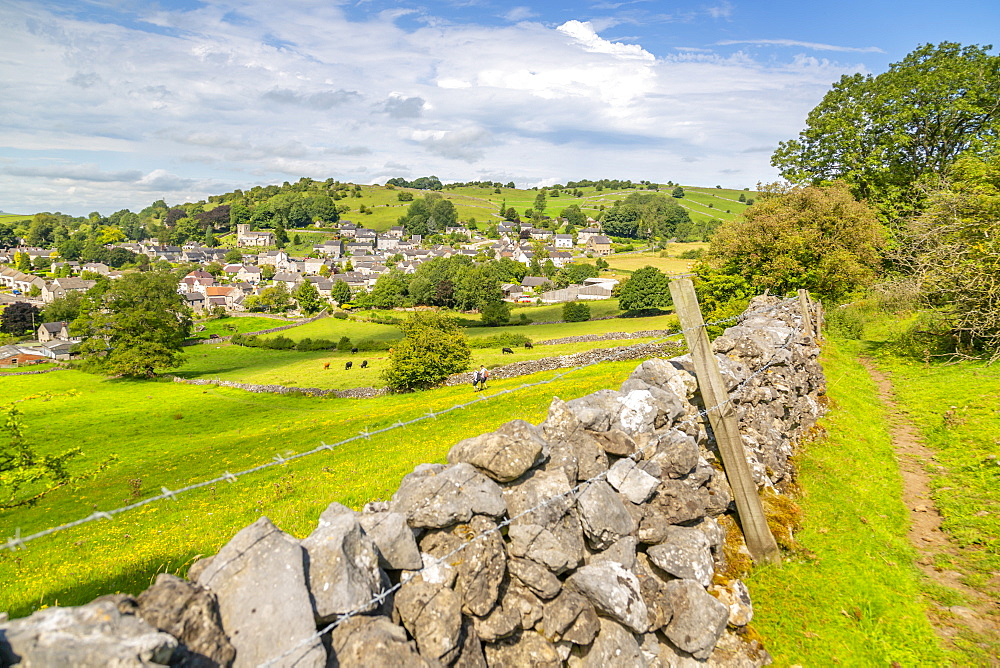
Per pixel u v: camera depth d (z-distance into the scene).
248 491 16.41
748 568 7.11
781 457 9.47
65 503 23.58
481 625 4.37
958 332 18.27
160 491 22.91
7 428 15.25
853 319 23.83
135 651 2.56
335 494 13.02
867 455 10.98
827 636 6.14
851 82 41.59
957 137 37.88
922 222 20.52
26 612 9.14
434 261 159.38
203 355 87.06
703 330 7.19
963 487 9.46
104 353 74.19
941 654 5.89
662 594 5.68
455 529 4.74
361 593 3.68
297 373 66.06
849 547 7.68
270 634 3.31
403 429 20.78
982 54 36.78
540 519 5.10
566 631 4.67
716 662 5.64
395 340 87.19
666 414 7.17
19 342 113.88
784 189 34.75
